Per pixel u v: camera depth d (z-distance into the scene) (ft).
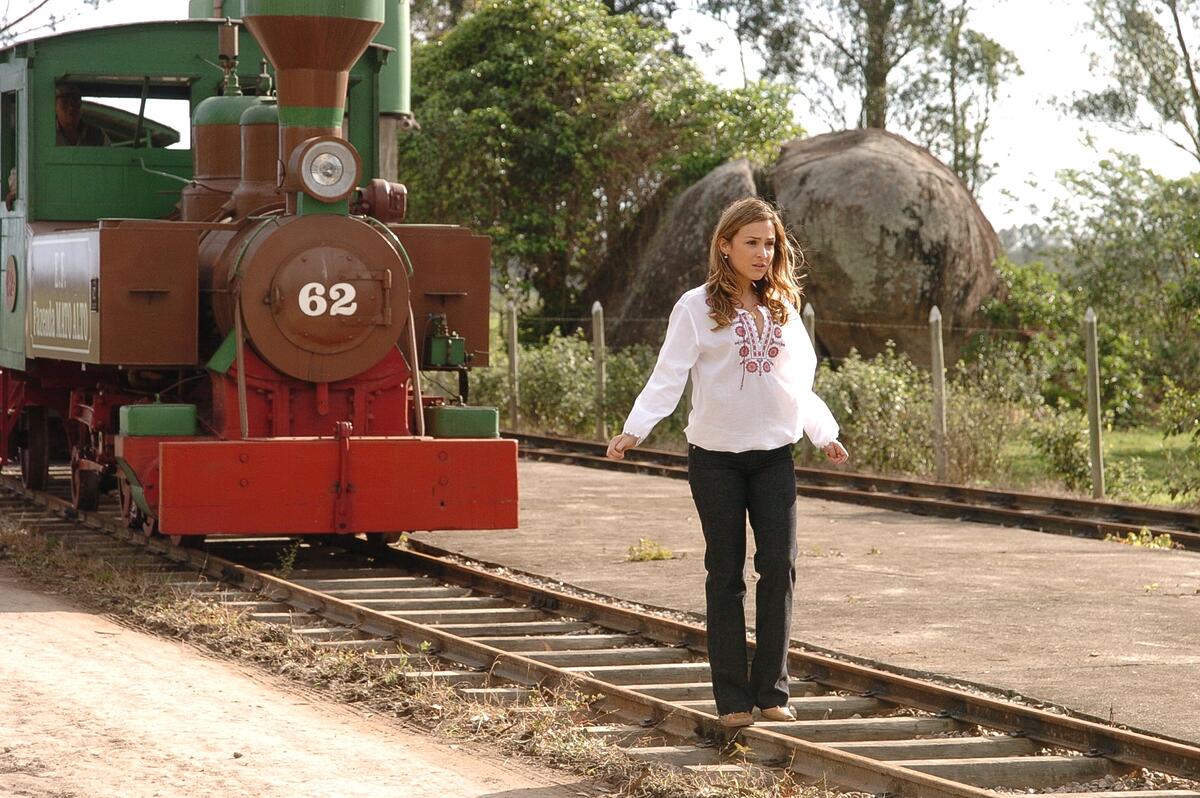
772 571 20.83
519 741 21.49
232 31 42.52
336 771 19.70
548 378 81.71
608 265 105.40
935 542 43.37
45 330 41.60
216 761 20.07
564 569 37.73
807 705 23.62
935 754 21.27
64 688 24.02
